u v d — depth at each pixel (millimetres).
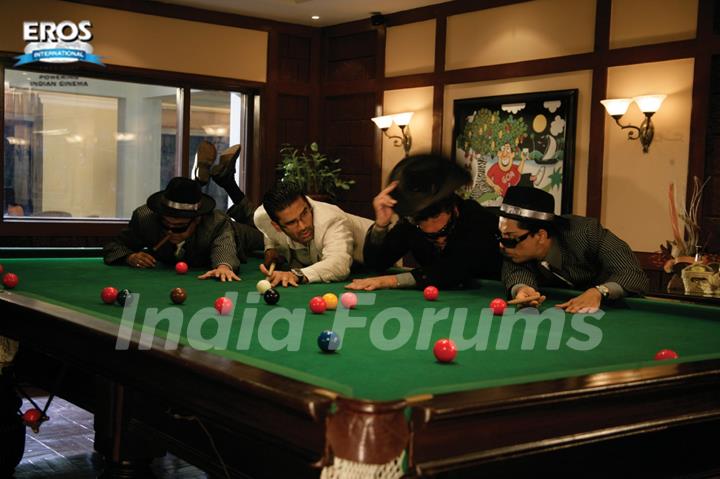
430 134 7617
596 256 2998
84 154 7578
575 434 1488
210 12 7906
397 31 7895
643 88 6039
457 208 3361
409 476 1290
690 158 5742
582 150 6453
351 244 3631
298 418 1361
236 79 8109
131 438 2090
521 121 6836
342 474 1297
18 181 7242
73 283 3170
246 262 4449
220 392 1558
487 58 7133
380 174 8086
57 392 2670
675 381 1577
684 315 2658
